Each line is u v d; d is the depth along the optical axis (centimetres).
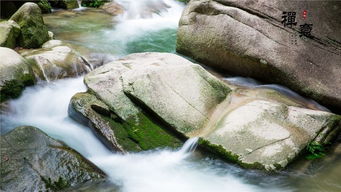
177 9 1441
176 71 691
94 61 832
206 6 862
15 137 548
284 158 567
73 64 785
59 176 500
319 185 555
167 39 1078
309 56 737
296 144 592
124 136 613
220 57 830
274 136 596
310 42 742
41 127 652
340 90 713
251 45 766
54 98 713
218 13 830
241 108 654
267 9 772
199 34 869
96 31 1077
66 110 686
